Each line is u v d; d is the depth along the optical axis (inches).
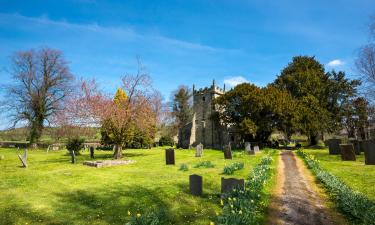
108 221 387.5
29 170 889.5
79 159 1230.9
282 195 503.8
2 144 2365.9
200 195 505.0
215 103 2228.1
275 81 2340.1
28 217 405.7
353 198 432.1
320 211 413.1
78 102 1264.8
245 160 1071.0
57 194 540.4
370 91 1200.8
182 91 3085.6
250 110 1984.5
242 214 354.3
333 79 2172.7
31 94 1951.3
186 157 1256.2
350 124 2135.8
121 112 1190.3
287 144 2260.1
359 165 864.3
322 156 1165.1
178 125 2903.5
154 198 490.9
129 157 1284.4
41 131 2012.8
